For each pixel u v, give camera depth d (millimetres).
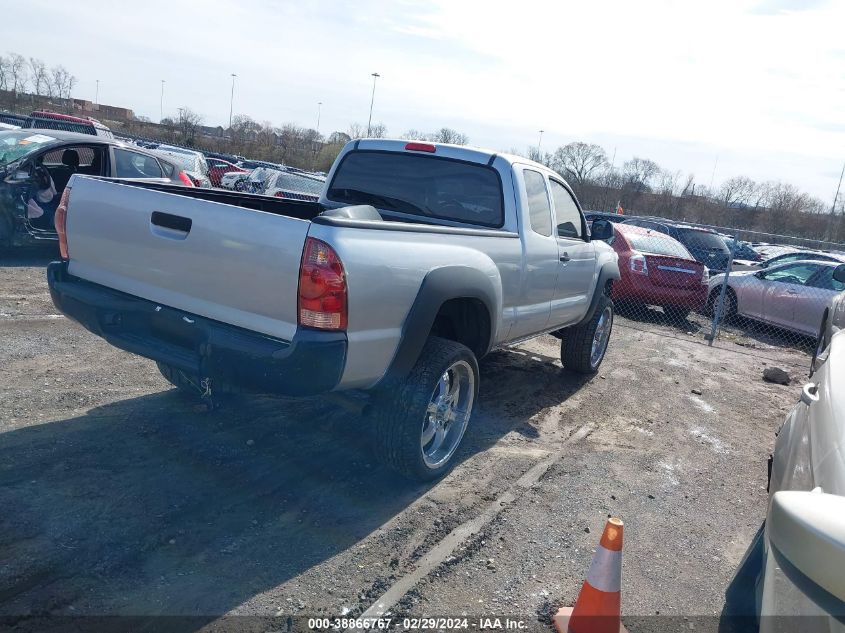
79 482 3678
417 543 3525
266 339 3324
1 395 4668
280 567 3191
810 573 1817
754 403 7035
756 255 23797
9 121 20703
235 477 3955
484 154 5082
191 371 3492
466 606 3094
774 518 1976
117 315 3834
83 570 2992
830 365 3191
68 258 4145
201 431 4477
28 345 5738
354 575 3201
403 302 3602
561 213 5887
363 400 3818
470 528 3732
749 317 11633
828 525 1817
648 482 4660
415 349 3721
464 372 4258
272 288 3268
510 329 5082
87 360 5551
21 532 3186
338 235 3211
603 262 6715
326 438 4613
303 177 15797
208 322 3492
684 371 8039
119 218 3797
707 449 5469
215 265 3430
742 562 3406
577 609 2971
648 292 11070
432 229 3906
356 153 5516
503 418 5559
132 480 3771
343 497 3900
